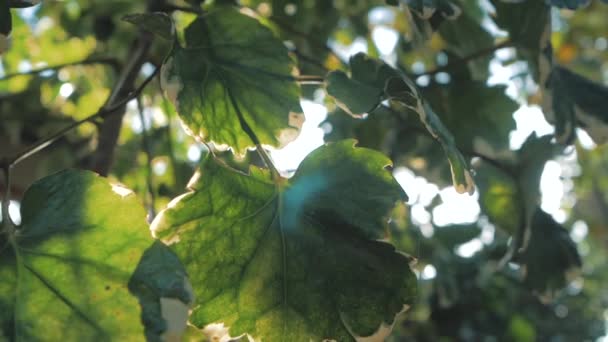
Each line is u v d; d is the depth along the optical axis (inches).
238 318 18.3
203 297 18.1
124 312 16.6
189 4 23.1
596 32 53.6
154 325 16.5
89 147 31.0
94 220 17.1
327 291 18.4
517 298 50.8
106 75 32.5
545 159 23.1
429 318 48.7
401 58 27.2
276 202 18.6
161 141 29.8
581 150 44.3
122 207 17.2
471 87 24.3
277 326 18.3
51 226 17.1
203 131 19.1
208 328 18.2
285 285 18.4
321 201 18.6
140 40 24.4
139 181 30.0
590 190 66.0
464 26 24.9
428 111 19.1
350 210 18.6
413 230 30.1
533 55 22.8
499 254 32.7
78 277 16.8
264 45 19.9
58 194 17.3
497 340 50.8
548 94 21.6
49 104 34.0
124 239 17.0
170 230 18.0
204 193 18.2
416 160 26.0
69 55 33.8
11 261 16.9
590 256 96.7
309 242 18.5
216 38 19.7
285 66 19.9
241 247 18.3
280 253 18.5
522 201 24.0
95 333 16.5
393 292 18.4
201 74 19.4
